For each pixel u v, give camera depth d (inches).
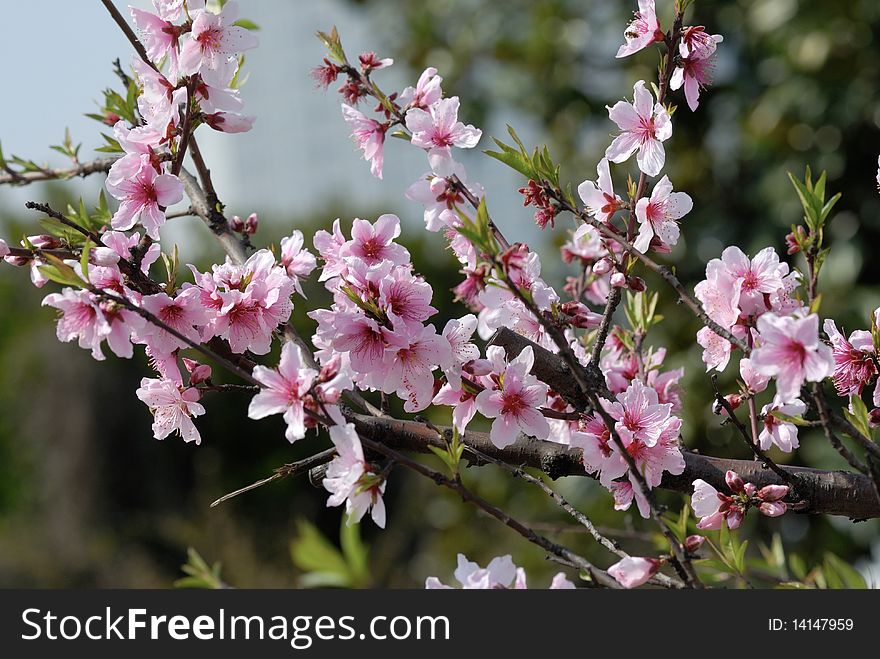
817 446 203.9
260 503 623.8
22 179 129.2
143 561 570.9
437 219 100.3
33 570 563.2
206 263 537.0
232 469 644.7
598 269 97.4
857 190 226.5
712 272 88.6
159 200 92.8
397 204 742.5
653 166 95.4
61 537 616.7
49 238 95.3
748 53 248.7
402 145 504.1
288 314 96.7
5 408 701.9
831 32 224.4
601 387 91.8
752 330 87.9
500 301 97.6
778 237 229.1
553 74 273.9
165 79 92.4
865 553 219.9
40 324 725.3
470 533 264.7
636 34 97.3
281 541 515.8
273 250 102.8
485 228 75.0
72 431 674.2
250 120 96.1
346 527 72.4
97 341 85.1
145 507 665.0
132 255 91.4
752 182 239.8
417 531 408.8
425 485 404.5
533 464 96.4
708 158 245.0
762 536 219.5
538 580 222.8
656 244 97.0
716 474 93.4
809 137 231.8
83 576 563.8
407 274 89.4
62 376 691.4
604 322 93.6
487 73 297.1
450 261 577.0
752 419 93.4
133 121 119.6
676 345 225.6
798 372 71.6
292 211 815.7
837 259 222.7
